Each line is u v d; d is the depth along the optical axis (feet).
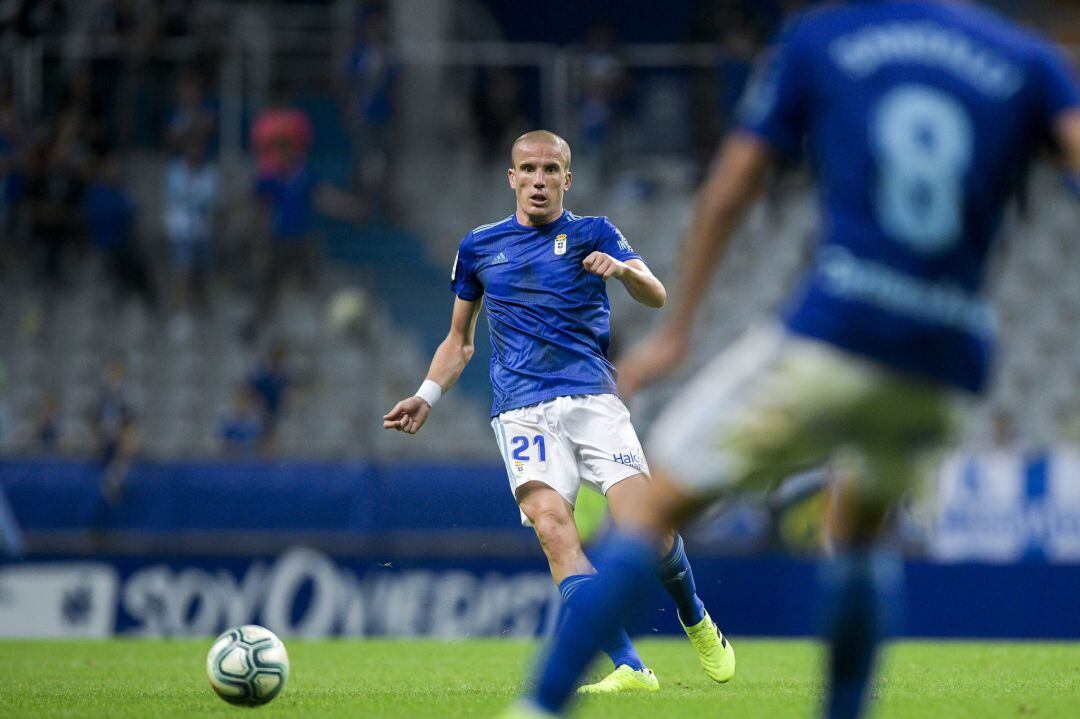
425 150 216.54
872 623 41.04
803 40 36.45
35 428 179.52
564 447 68.54
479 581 143.84
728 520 145.79
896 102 35.24
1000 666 86.84
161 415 197.57
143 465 151.02
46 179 202.69
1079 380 206.18
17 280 203.92
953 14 36.32
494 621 143.23
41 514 149.18
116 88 205.67
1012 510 148.05
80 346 201.77
